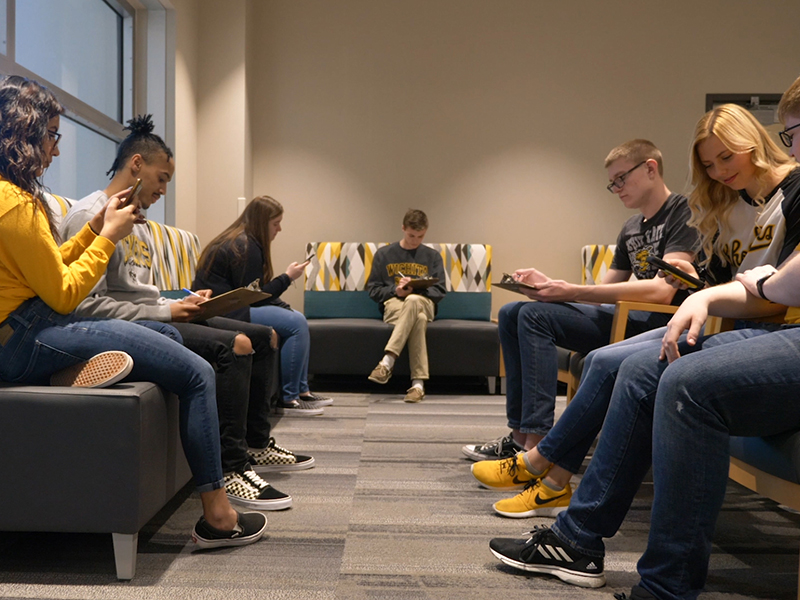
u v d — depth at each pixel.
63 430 1.41
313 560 1.58
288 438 2.87
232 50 4.48
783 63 4.79
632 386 1.40
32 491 1.41
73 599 1.35
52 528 1.42
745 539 1.76
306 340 3.52
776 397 1.20
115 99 3.84
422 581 1.47
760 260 1.59
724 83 4.80
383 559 1.60
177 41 4.02
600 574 1.46
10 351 1.48
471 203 4.84
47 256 1.44
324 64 4.78
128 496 1.42
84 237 1.64
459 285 4.63
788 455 1.23
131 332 1.55
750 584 1.47
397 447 2.73
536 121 4.82
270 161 4.79
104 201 1.83
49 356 1.50
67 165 3.16
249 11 4.61
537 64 4.81
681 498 1.21
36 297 1.52
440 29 4.80
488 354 4.03
